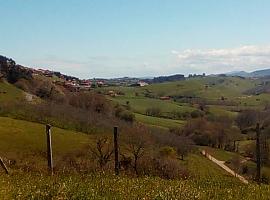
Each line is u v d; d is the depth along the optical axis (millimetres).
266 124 132500
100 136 77438
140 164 53844
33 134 94312
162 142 96500
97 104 135375
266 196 16672
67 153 78625
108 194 14883
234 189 18109
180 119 169375
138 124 114312
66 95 149625
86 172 24266
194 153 110625
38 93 160125
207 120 154750
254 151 102625
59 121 107188
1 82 158000
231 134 132250
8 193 14156
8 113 112375
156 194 14969
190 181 21016
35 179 18766
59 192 14594
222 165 97938
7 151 79750
